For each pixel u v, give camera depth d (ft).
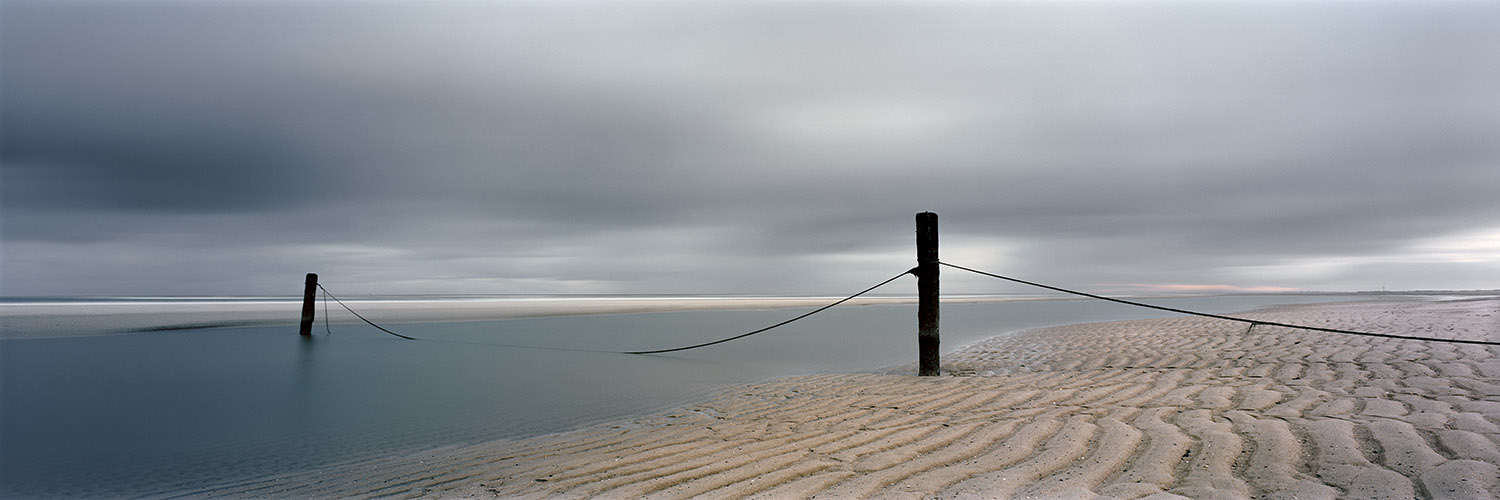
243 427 25.66
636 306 135.03
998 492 13.47
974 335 61.16
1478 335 42.55
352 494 16.66
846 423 21.58
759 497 13.93
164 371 40.16
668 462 17.52
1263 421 18.28
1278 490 12.79
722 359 45.73
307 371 40.27
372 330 68.80
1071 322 77.92
